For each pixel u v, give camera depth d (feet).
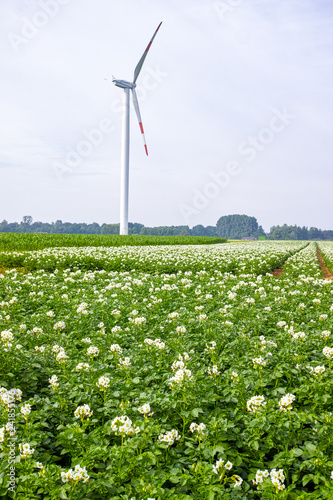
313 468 14.34
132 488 13.19
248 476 14.38
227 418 17.22
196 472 13.79
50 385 20.03
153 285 49.01
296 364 22.11
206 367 22.61
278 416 16.20
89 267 75.00
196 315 34.01
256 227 640.17
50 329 29.66
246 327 30.19
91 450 14.24
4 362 20.75
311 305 38.65
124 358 22.25
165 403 17.34
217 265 72.49
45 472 13.24
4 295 42.98
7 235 133.90
